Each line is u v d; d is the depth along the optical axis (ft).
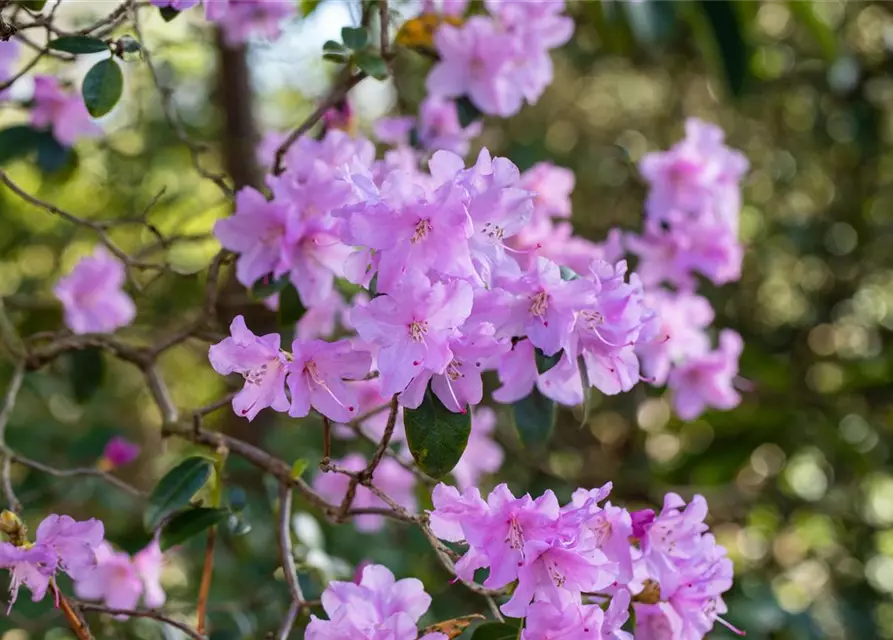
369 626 3.24
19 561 3.34
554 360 3.36
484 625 3.41
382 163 3.78
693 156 4.33
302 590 4.30
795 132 7.53
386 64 3.89
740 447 6.52
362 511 3.62
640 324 3.36
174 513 3.76
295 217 3.65
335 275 3.71
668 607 3.40
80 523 3.39
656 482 6.61
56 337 4.27
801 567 6.88
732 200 4.38
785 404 6.51
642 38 4.88
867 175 7.33
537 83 4.17
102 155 6.18
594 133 8.27
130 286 4.97
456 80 4.14
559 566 3.22
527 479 5.36
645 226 4.39
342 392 3.28
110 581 3.94
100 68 3.76
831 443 6.42
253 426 6.22
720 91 7.20
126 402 8.21
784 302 7.67
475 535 3.23
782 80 6.95
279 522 3.69
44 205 3.92
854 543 6.63
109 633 4.25
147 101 6.14
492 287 3.31
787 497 6.68
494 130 7.43
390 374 3.16
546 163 4.10
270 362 3.26
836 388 6.66
